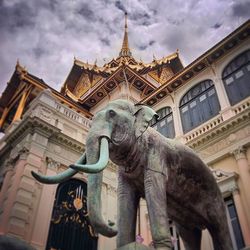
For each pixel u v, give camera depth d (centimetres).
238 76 1634
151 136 427
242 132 1395
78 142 1642
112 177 1709
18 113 2000
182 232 461
